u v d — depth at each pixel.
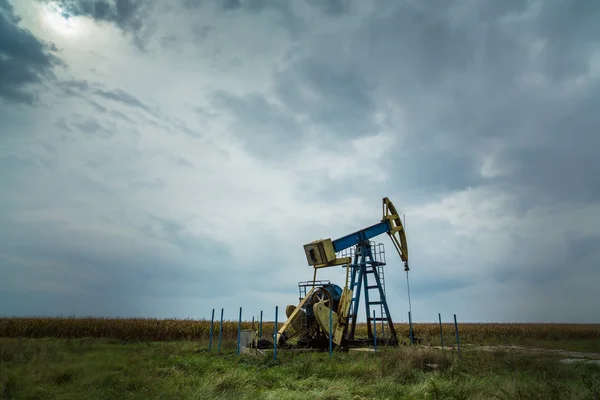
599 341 33.00
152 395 9.22
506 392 8.69
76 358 14.44
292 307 21.94
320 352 18.92
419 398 9.41
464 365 13.73
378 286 23.50
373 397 9.56
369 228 24.83
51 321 32.22
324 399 9.35
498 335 39.47
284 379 11.77
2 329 30.14
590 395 8.70
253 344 18.70
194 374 12.20
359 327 39.19
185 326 33.38
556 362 14.70
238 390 9.97
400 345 21.47
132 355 16.28
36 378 10.12
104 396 8.96
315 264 22.62
